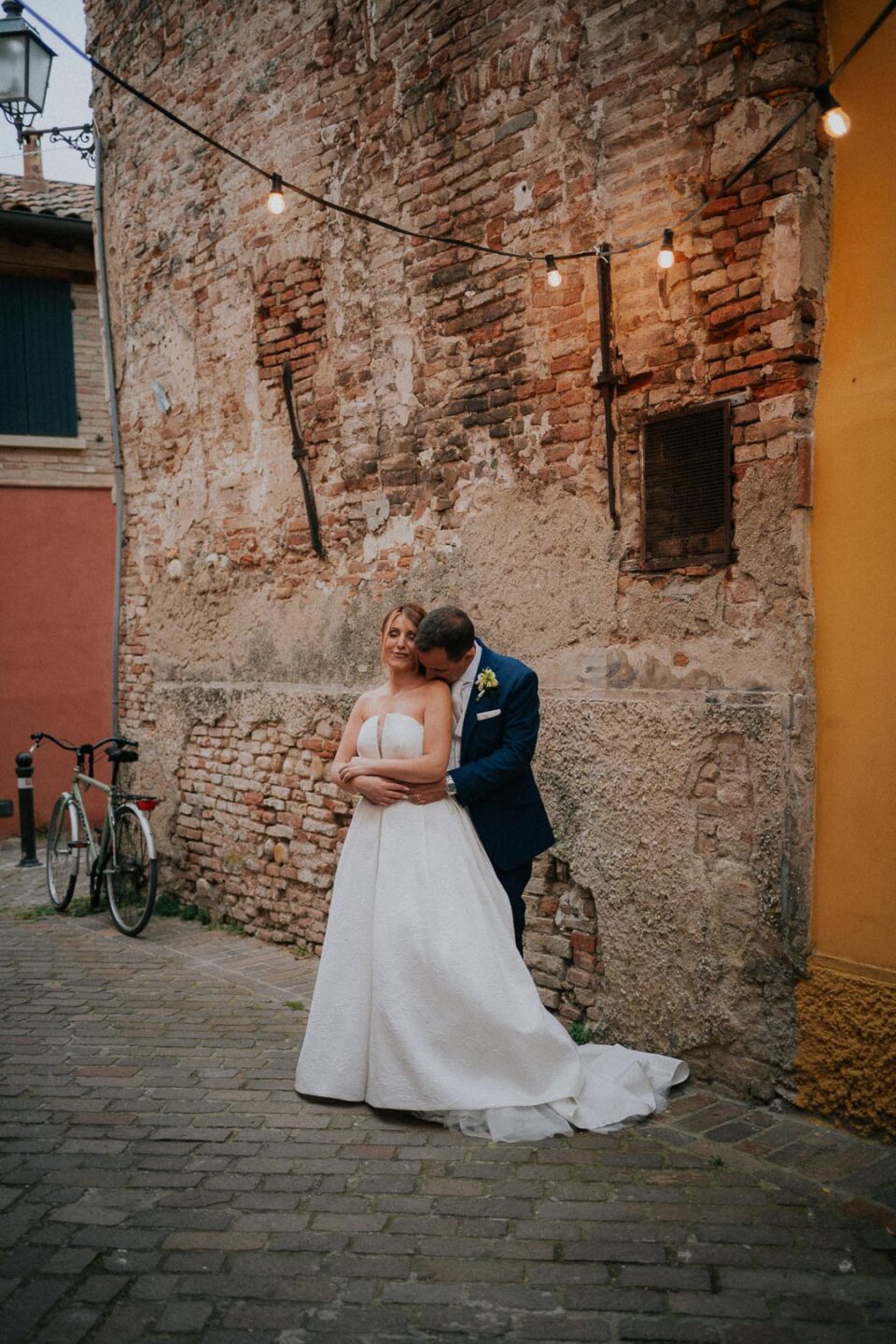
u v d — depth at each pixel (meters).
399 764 4.14
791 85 3.86
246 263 6.88
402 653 4.30
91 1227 3.22
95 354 12.38
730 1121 3.91
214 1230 3.20
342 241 6.09
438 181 5.41
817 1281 2.90
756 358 4.00
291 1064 4.60
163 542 7.95
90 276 12.34
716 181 4.11
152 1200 3.39
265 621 6.92
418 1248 3.09
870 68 3.72
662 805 4.35
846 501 3.78
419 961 4.01
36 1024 5.16
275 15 6.50
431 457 5.55
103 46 8.27
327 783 6.35
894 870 3.63
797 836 3.88
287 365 6.56
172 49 7.48
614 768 4.54
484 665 4.30
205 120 7.19
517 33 4.93
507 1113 3.84
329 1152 3.73
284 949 6.61
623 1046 4.53
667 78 4.29
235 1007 5.41
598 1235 3.15
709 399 4.20
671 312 4.31
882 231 3.71
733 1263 2.99
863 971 3.71
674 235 4.27
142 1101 4.19
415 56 5.51
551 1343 2.66
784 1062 3.96
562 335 4.79
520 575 5.03
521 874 4.34
